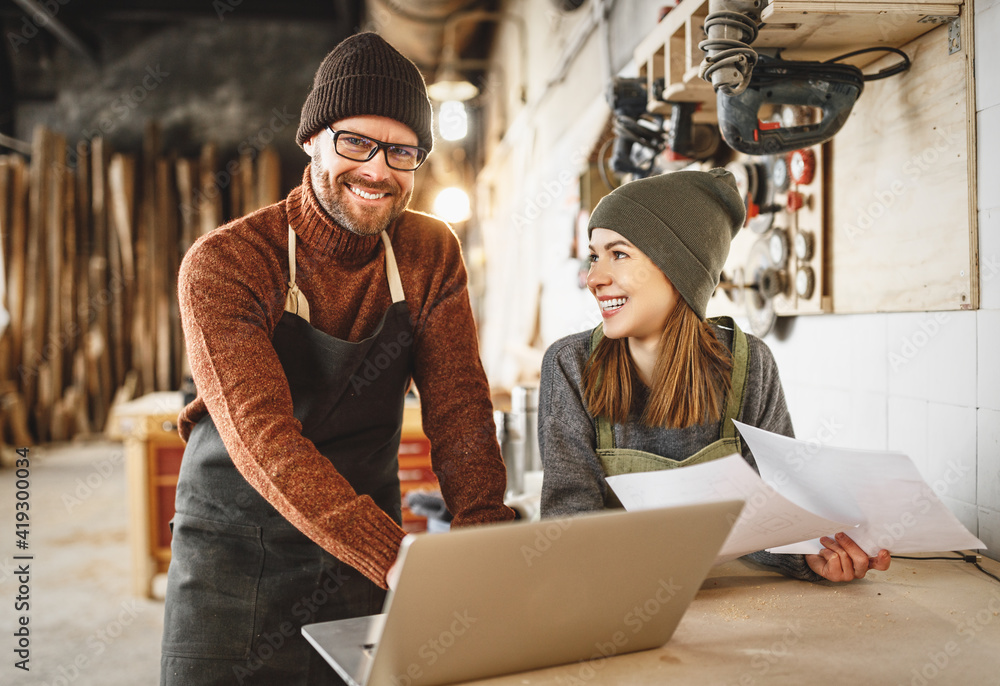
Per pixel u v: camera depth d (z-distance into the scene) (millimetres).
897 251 1538
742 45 1399
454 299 1447
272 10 7828
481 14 5652
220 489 1318
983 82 1320
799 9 1340
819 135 1551
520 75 5816
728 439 1298
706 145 2195
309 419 1324
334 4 7914
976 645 954
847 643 959
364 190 1259
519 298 5805
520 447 2330
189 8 7746
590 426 1354
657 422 1295
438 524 2094
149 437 3387
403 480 3250
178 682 1280
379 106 1231
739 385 1312
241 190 8117
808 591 1161
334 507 1027
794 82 1513
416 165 1355
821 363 1857
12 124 8234
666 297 1277
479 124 8234
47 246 7574
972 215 1342
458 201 5883
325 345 1300
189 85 8336
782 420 1358
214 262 1212
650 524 817
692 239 1253
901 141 1522
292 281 1311
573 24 4125
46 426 7348
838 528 1075
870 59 1608
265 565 1310
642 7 2980
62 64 8203
